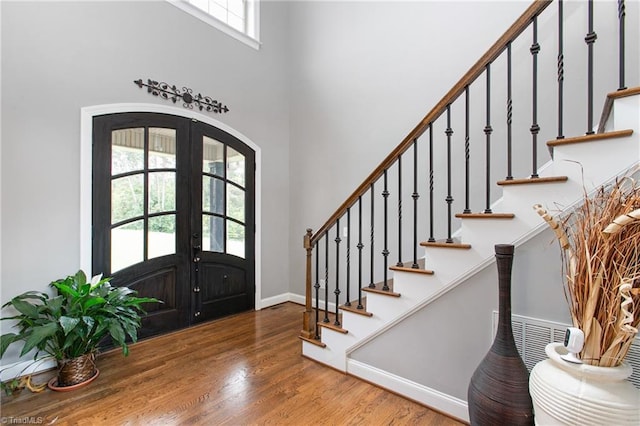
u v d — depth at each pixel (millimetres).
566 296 1405
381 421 1878
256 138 4109
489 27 2805
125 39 2953
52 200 2523
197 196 3500
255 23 4133
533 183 1573
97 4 2777
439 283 1924
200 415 1925
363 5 3670
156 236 3174
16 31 2352
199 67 3529
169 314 3262
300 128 4352
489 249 1736
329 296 3990
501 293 1529
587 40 1423
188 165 3422
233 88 3861
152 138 3148
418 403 2047
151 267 3121
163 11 3234
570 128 2428
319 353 2604
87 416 1902
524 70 2615
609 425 1034
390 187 3393
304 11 4305
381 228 3471
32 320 2166
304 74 4305
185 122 3396
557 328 1587
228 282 3818
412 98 3268
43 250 2477
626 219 1008
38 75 2455
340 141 3891
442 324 1957
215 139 3674
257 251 4121
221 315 3738
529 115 2592
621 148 1345
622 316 1053
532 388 1260
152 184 3145
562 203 1497
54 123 2535
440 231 3051
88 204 2713
